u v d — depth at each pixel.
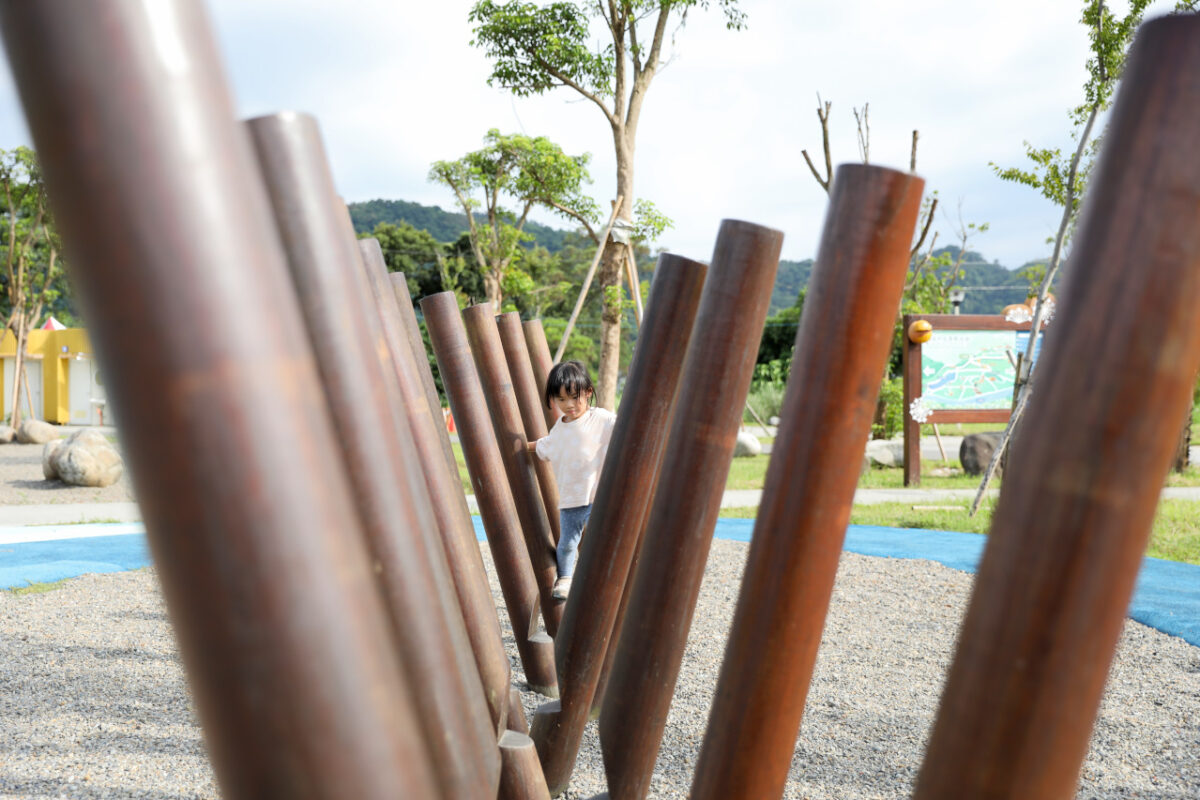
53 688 4.19
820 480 1.22
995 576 0.80
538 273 48.09
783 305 99.50
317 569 0.59
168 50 0.56
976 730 0.80
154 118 0.54
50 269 25.52
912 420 13.89
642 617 2.01
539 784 2.18
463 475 14.67
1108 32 9.35
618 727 2.06
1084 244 0.78
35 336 33.97
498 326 4.57
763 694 1.27
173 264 0.54
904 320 14.51
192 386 0.55
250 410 0.57
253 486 0.57
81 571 7.11
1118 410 0.74
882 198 1.18
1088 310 0.76
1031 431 0.79
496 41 13.78
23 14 0.54
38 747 3.43
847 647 5.02
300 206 1.01
